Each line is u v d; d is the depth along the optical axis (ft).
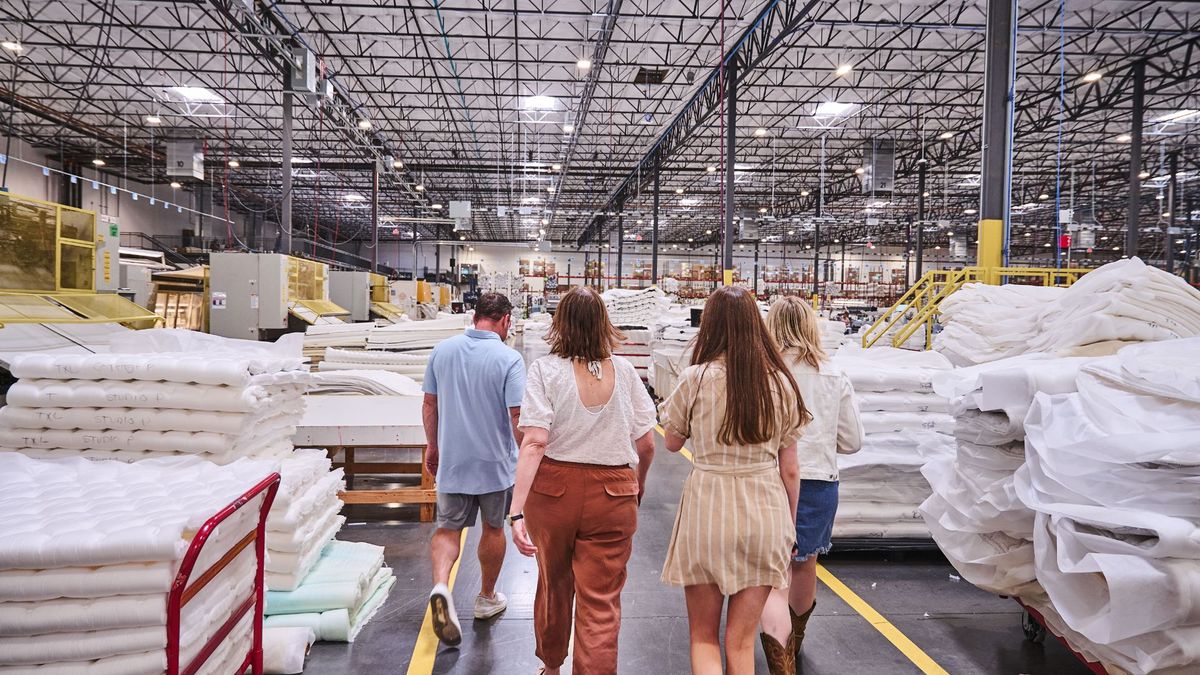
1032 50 47.24
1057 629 7.94
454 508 9.10
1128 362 7.79
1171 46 46.65
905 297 22.12
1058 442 7.24
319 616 9.21
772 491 6.39
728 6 41.47
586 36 43.96
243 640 7.18
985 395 8.48
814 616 10.34
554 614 7.28
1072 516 6.69
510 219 127.03
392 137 72.64
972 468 9.02
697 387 6.49
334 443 14.26
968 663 8.96
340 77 52.85
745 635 6.32
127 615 5.26
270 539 9.27
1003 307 15.64
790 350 8.36
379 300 48.16
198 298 28.30
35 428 8.87
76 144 73.72
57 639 5.24
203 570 6.03
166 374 8.80
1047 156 75.66
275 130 67.72
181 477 7.23
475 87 56.34
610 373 7.20
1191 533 5.86
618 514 7.03
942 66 51.11
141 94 58.59
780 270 120.78
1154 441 6.35
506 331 9.53
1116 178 81.05
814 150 78.18
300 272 31.32
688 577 6.33
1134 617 5.98
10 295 13.99
